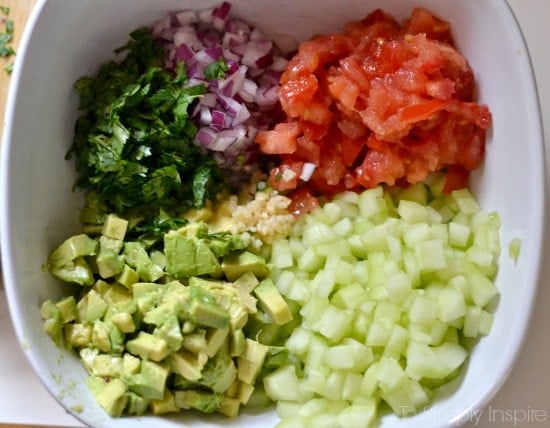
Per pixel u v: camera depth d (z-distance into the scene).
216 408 0.37
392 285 0.37
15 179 0.36
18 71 0.35
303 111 0.39
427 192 0.41
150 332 0.37
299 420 0.37
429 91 0.38
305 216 0.40
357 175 0.40
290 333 0.39
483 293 0.38
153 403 0.37
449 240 0.39
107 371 0.37
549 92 0.42
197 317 0.36
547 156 0.41
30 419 0.42
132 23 0.39
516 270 0.37
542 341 0.41
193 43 0.39
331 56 0.40
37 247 0.37
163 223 0.39
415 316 0.37
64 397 0.36
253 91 0.40
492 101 0.38
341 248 0.39
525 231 0.36
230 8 0.39
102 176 0.39
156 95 0.38
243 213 0.40
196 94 0.39
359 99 0.39
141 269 0.38
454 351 0.38
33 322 0.36
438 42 0.38
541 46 0.42
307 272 0.40
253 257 0.39
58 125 0.38
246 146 0.41
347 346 0.37
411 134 0.39
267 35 0.41
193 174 0.40
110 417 0.36
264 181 0.41
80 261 0.38
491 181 0.39
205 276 0.39
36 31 0.36
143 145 0.39
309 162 0.40
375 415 0.37
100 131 0.39
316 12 0.40
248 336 0.39
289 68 0.39
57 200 0.38
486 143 0.39
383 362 0.37
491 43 0.37
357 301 0.38
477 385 0.36
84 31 0.38
